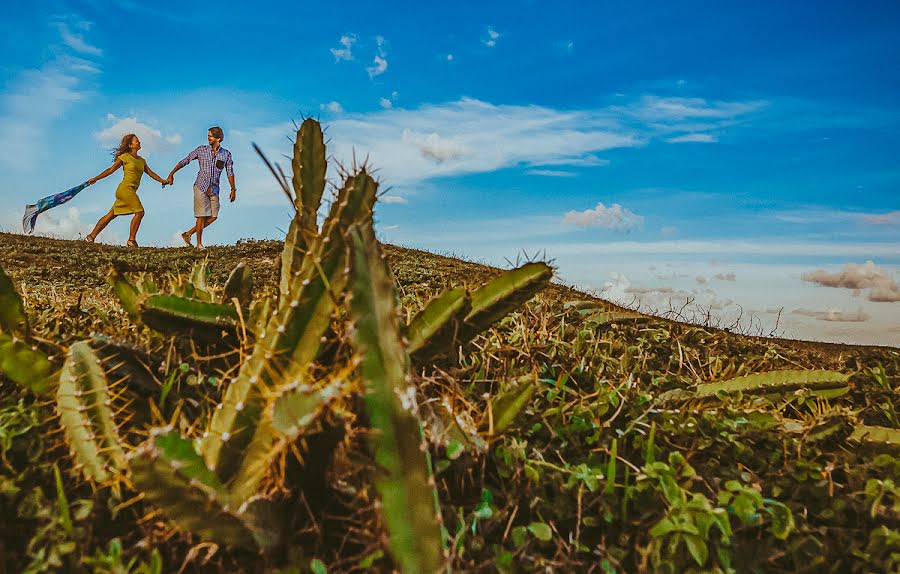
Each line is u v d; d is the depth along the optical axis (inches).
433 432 83.3
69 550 68.2
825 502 97.0
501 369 120.2
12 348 87.2
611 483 88.7
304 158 92.4
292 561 69.2
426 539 61.5
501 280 96.7
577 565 79.9
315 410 64.1
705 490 94.2
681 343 164.6
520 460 91.0
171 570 70.7
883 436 116.3
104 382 81.9
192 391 95.4
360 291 68.3
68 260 471.2
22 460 84.7
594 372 128.3
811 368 173.9
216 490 62.3
